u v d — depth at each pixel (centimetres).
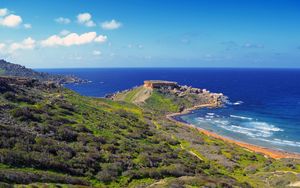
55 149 4241
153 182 4278
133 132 7625
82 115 7519
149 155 5434
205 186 4000
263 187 5362
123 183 4097
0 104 5759
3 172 3036
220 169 6744
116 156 4847
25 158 3634
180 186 3844
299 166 7988
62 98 9194
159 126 10962
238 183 4828
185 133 10669
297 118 16838
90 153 4575
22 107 6025
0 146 3797
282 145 11950
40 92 9338
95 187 3475
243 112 19038
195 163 6222
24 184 3009
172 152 6494
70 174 3844
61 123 5916
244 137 13238
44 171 3591
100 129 6612
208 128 15025
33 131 4894
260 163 8169
